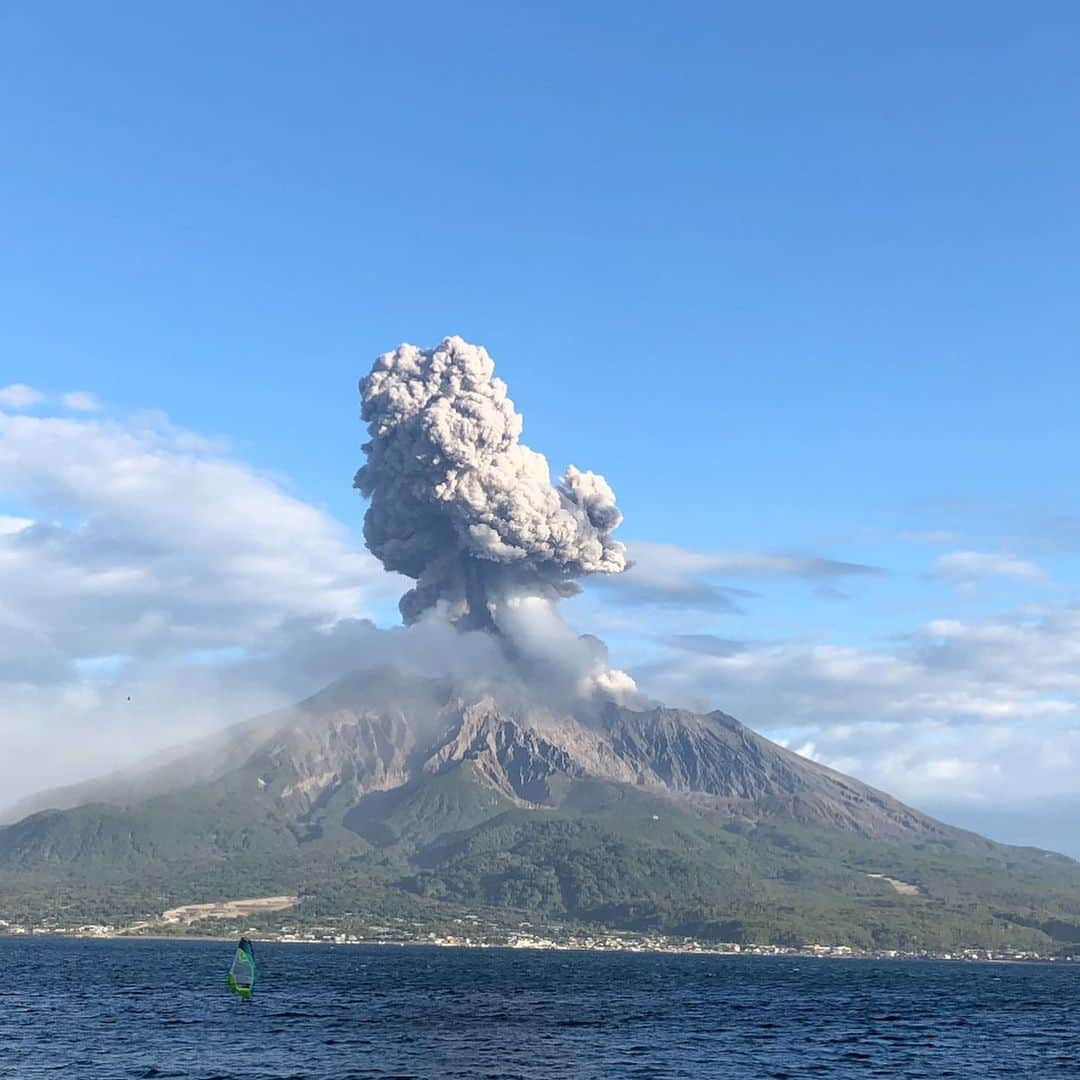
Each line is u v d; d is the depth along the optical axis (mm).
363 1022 189375
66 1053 147375
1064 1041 189750
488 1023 191875
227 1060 143875
